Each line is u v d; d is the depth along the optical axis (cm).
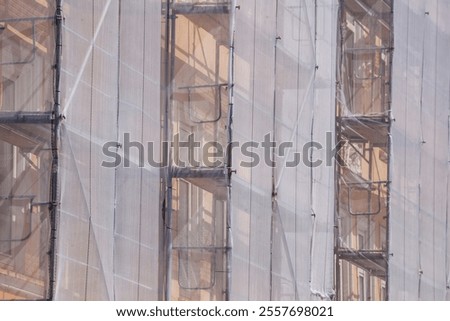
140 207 3947
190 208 4306
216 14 4250
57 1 3647
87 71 3778
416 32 5619
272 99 4438
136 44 3975
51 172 3616
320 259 4788
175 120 4203
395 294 5256
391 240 5228
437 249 5803
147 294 3966
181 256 4159
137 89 3969
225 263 4131
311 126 4678
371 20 5325
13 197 3666
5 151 3791
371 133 5278
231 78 4100
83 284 3716
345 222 5209
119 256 3872
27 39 3753
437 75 5850
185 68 4262
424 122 5759
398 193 5381
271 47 4450
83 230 3722
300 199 4588
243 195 4253
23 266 3700
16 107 3744
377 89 5338
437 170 5825
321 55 4888
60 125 3625
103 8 3834
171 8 4197
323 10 4912
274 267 4419
